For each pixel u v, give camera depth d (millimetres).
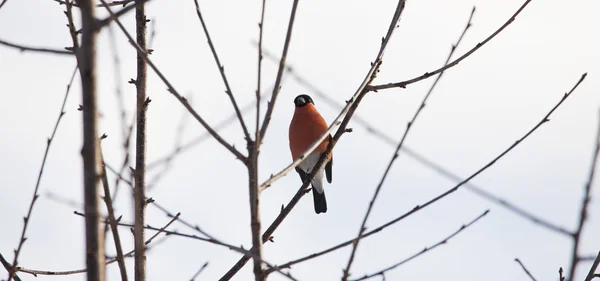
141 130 8695
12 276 7086
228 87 6297
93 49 4941
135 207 6574
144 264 7168
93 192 4855
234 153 6246
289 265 6379
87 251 4828
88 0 4984
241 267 7961
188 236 6531
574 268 5117
